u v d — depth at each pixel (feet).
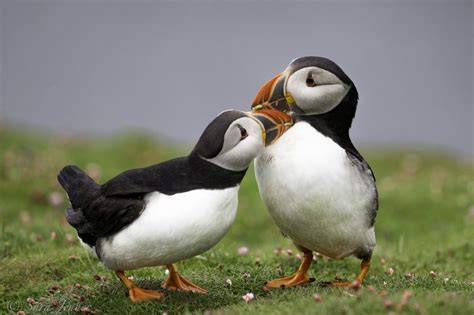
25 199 50.42
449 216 50.16
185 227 25.35
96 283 30.96
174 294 27.61
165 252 25.76
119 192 25.76
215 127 25.99
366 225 28.14
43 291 30.76
